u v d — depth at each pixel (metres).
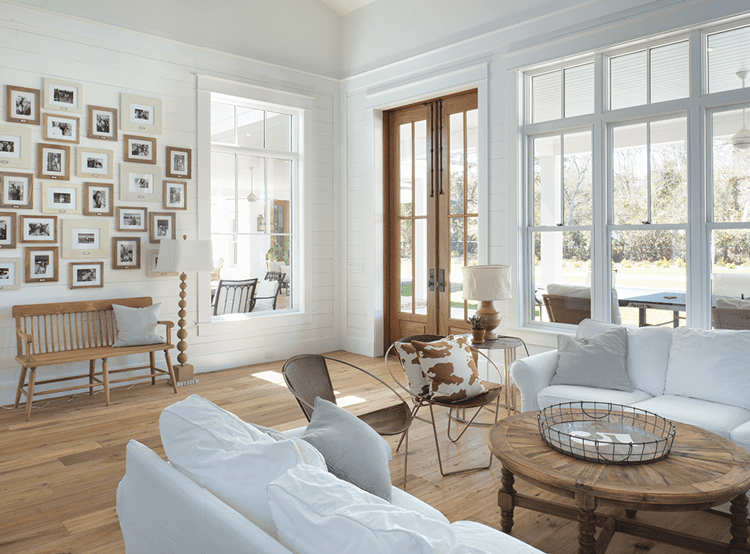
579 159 4.60
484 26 5.19
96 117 4.98
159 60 5.36
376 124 6.40
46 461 3.35
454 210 5.80
